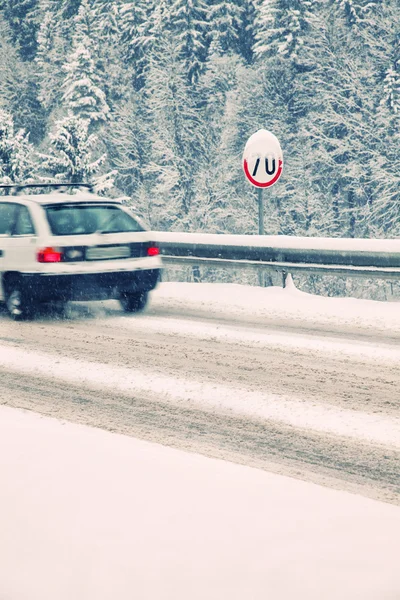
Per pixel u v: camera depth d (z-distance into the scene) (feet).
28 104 230.27
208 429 22.58
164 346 34.47
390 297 144.25
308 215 149.79
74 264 40.75
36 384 28.14
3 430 18.92
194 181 165.58
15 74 227.81
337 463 19.72
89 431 19.72
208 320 40.86
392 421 23.20
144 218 179.52
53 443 17.65
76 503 13.64
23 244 41.34
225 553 11.50
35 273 40.63
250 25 196.34
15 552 11.87
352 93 153.28
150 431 22.38
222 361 31.35
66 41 223.71
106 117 183.52
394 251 43.45
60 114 207.51
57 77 220.84
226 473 15.62
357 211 152.46
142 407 24.94
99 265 41.24
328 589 10.43
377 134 149.38
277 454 20.40
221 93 181.47
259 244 49.24
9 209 43.14
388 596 10.25
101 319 41.93
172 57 174.60
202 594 10.41
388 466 19.52
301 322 39.70
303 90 162.20
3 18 248.52
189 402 25.48
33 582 10.99
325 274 46.52
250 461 19.81
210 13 195.42
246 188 159.12
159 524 12.63
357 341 34.88
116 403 25.44
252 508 13.39
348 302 44.37
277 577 10.77
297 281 147.33
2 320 42.39
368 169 149.48
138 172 181.06
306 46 157.38
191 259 52.75
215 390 26.81
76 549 11.84
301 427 22.72
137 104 189.57
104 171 183.93
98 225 41.93
